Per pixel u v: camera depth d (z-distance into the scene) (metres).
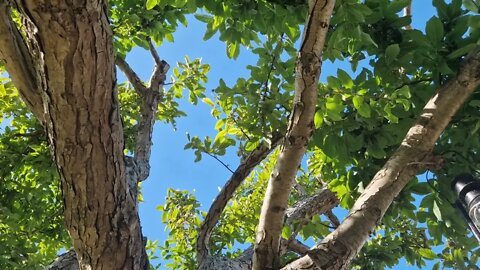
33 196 5.49
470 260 4.52
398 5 3.54
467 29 3.36
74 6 2.00
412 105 3.64
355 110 3.74
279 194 2.74
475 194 2.78
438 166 3.12
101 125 2.38
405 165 3.03
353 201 3.91
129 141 5.97
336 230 2.71
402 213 3.83
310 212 4.46
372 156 3.89
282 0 3.60
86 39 2.11
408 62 3.50
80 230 2.68
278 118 3.86
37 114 2.56
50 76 2.19
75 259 3.87
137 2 5.26
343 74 3.38
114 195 2.61
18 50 2.44
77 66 2.16
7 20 2.39
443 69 3.31
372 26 3.62
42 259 5.09
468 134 3.58
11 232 5.14
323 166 4.36
